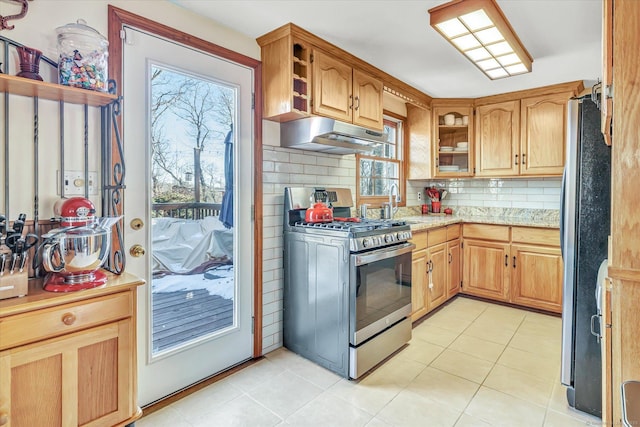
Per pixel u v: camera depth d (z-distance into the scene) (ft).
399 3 6.28
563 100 10.96
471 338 9.07
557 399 6.40
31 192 4.87
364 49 8.20
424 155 12.99
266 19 6.84
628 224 3.34
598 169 5.75
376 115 9.56
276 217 8.30
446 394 6.57
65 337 4.13
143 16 5.92
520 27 7.14
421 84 10.88
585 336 5.93
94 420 4.38
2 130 4.63
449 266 11.67
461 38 7.19
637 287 3.33
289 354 8.14
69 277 4.46
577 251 5.96
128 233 5.93
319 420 5.82
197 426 5.67
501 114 12.12
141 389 6.13
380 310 7.66
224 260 7.50
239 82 7.42
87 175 5.38
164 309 6.82
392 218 11.45
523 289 11.16
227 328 7.45
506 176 12.09
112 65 5.59
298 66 7.73
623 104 3.29
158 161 6.36
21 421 3.84
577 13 6.57
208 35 6.83
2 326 3.71
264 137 7.92
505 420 5.82
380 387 6.81
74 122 5.26
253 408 6.15
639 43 3.23
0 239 4.11
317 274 7.62
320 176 9.50
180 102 6.62
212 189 7.16
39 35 4.87
